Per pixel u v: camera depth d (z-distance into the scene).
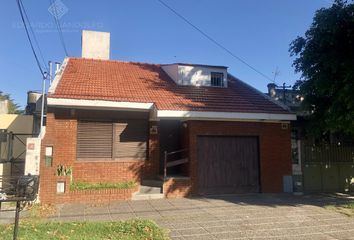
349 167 15.70
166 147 15.02
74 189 12.10
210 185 13.77
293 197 13.45
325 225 9.16
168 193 13.06
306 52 12.50
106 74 16.08
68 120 13.30
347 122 11.88
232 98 15.52
